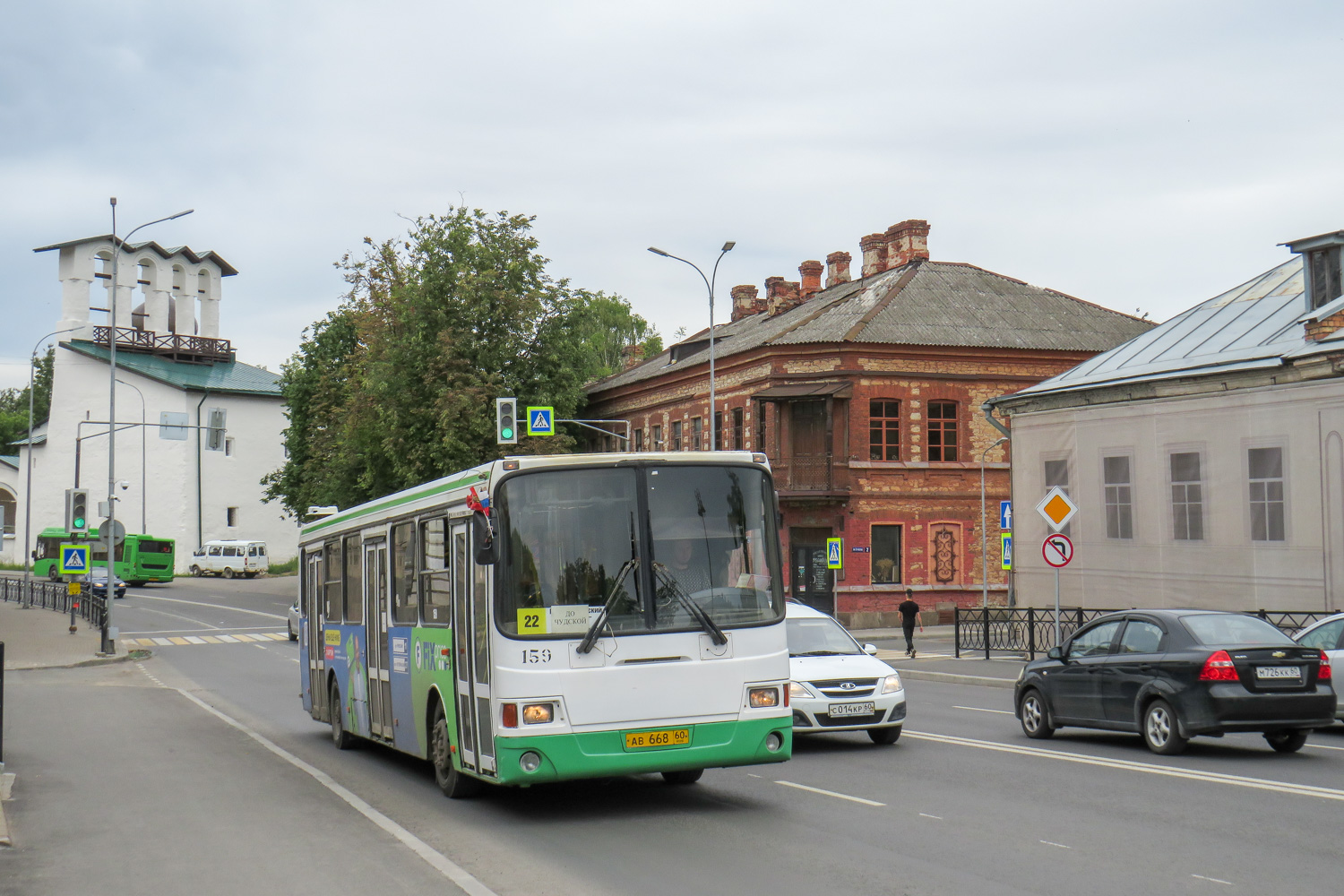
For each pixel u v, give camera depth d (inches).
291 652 1524.4
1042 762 544.4
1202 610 587.5
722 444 2005.4
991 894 304.7
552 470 425.7
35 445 3560.5
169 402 3334.2
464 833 406.9
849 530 1785.2
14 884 338.3
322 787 520.7
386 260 2276.1
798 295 2343.8
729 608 432.1
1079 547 1176.8
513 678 409.1
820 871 335.3
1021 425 1253.1
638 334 3636.8
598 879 332.2
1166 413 1083.9
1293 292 1122.0
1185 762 533.6
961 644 1429.6
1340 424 940.0
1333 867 327.9
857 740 645.3
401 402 2079.2
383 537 577.6
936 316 1865.2
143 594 2689.5
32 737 714.8
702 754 420.8
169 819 442.0
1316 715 545.6
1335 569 942.4
